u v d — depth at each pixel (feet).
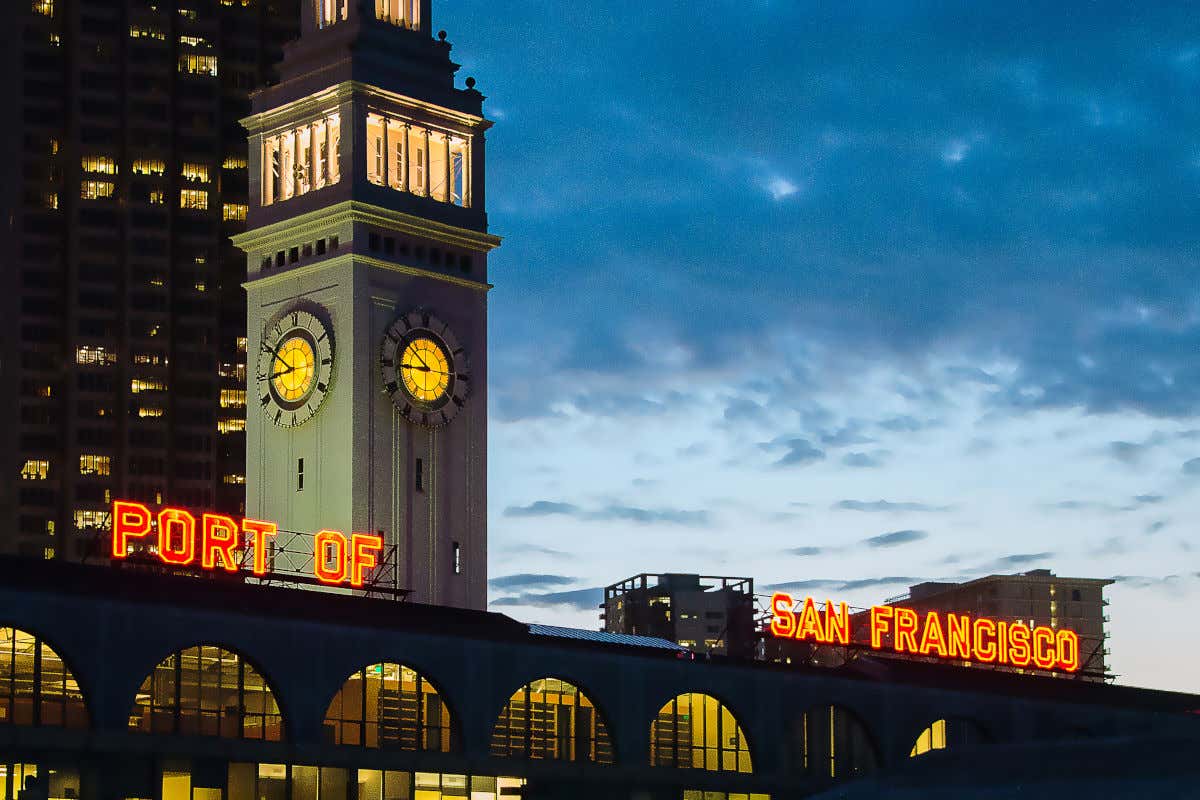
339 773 425.28
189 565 458.91
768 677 503.61
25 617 382.63
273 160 608.19
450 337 595.47
